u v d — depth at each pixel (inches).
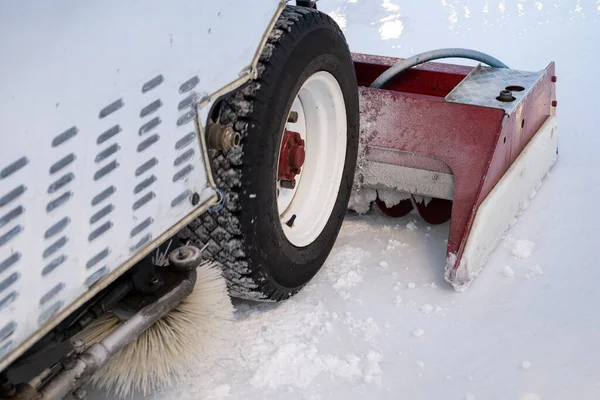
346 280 105.7
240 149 83.8
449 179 106.7
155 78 69.6
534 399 83.7
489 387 85.7
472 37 188.7
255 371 88.2
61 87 60.0
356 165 112.2
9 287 57.6
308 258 100.5
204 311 84.3
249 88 84.8
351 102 106.0
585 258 108.4
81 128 62.2
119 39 65.0
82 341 71.3
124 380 80.8
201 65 75.5
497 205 107.1
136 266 76.9
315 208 105.5
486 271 106.7
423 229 118.2
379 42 186.7
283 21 89.9
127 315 77.2
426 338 94.0
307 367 89.0
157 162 71.5
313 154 106.3
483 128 104.9
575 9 202.2
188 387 86.4
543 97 124.3
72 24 60.6
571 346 91.6
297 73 90.5
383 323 96.9
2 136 55.7
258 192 85.7
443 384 86.5
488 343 92.7
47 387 67.5
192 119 75.3
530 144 120.2
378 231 118.1
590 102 155.9
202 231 87.4
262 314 98.6
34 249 59.4
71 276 63.3
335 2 210.7
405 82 131.4
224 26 78.0
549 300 100.1
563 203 122.5
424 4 209.2
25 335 59.7
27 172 57.9
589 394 84.0
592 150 138.7
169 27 70.4
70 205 62.2
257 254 88.5
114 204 66.9
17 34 56.6
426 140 106.9
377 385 86.5
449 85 128.7
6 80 55.9
